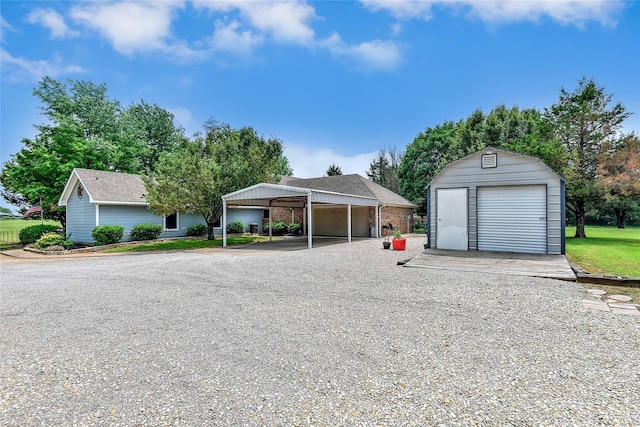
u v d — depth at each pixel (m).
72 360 3.31
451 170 11.53
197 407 2.45
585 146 17.94
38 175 20.03
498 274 7.19
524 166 10.41
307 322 4.32
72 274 8.59
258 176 18.06
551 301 5.13
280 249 14.07
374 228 20.72
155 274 8.23
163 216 17.14
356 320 4.37
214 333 3.98
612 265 8.71
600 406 2.39
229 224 21.86
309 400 2.52
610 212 32.56
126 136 25.20
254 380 2.84
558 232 9.98
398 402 2.47
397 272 7.79
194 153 17.12
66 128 20.59
